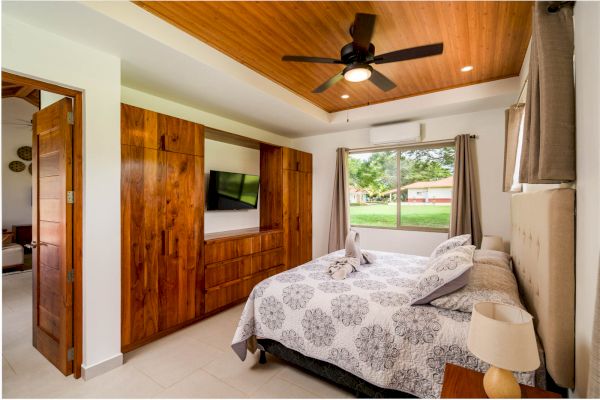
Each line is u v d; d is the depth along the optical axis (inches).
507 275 79.8
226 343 102.2
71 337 82.4
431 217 168.2
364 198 193.5
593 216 41.1
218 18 84.0
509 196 141.0
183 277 113.8
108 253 85.6
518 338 38.9
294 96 143.7
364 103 158.4
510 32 90.2
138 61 93.7
